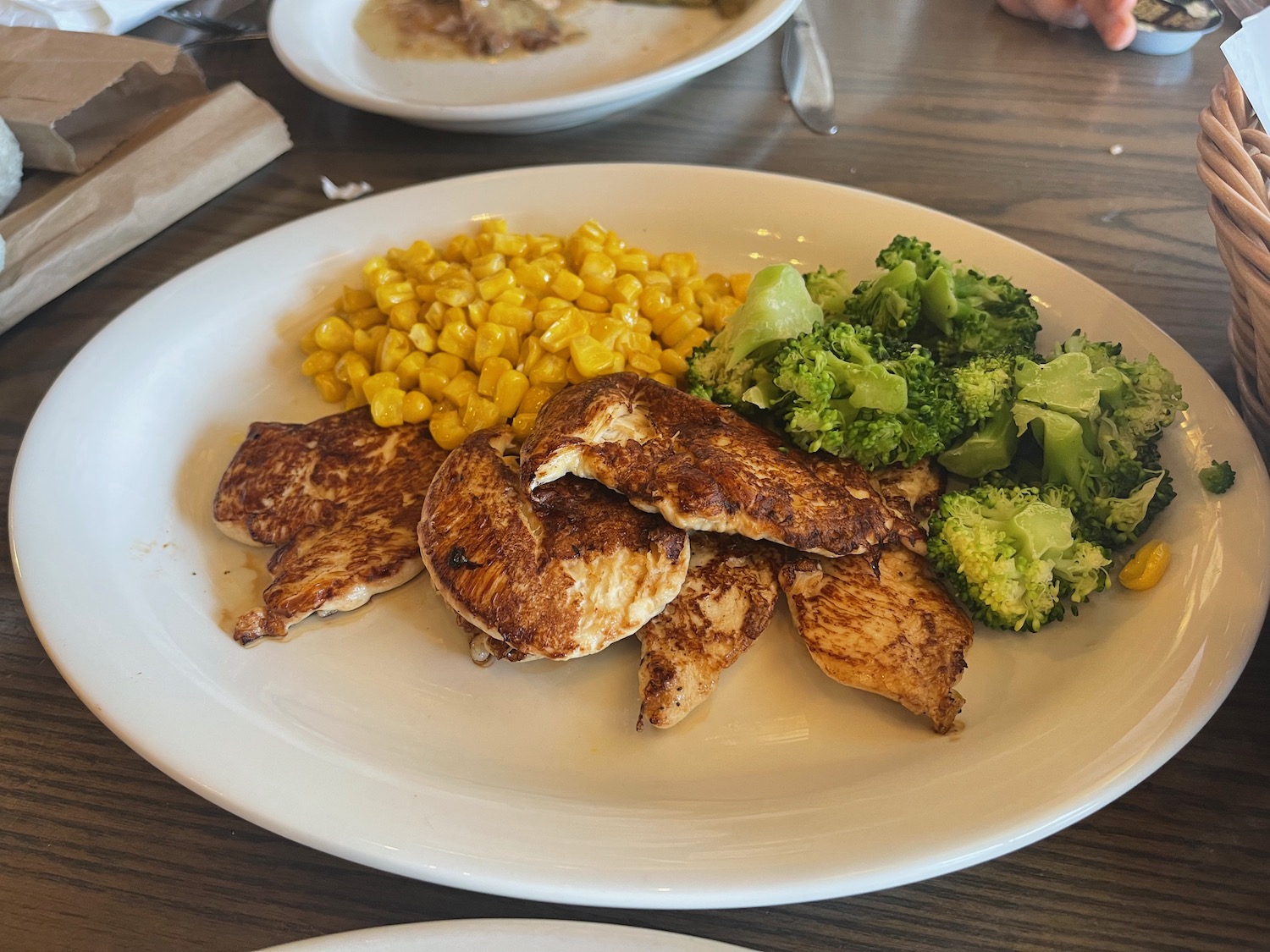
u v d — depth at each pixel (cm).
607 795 23
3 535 29
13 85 36
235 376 32
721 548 27
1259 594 23
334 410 33
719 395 30
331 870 22
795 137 41
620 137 42
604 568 25
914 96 43
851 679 25
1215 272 35
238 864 22
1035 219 37
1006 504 26
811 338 28
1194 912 21
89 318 35
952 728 24
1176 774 23
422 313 33
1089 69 45
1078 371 27
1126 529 26
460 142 42
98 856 22
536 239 34
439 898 22
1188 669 23
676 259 34
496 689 26
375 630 27
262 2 50
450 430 30
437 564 26
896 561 27
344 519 29
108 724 23
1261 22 26
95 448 28
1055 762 22
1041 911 21
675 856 21
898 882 20
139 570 27
